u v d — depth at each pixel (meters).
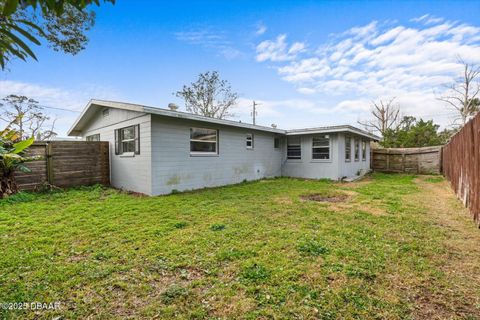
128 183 7.84
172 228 3.92
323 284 2.30
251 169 10.57
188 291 2.21
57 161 7.57
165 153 7.25
